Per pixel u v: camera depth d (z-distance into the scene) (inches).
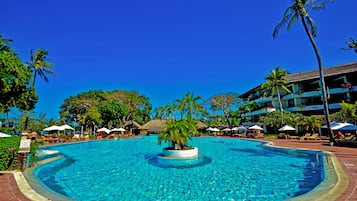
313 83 1734.7
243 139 1288.1
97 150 866.8
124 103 2373.3
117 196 293.1
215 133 1975.9
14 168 403.5
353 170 349.1
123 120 2220.7
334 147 711.1
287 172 422.0
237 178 381.4
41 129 1530.5
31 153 457.4
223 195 292.0
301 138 1120.8
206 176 398.6
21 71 458.9
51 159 562.9
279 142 975.0
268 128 1776.6
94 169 470.0
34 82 1353.3
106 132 1688.0
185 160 562.3
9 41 579.2
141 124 2468.0
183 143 620.1
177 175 408.2
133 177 395.9
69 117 2151.8
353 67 1541.6
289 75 2003.0
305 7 863.1
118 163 545.6
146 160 590.6
